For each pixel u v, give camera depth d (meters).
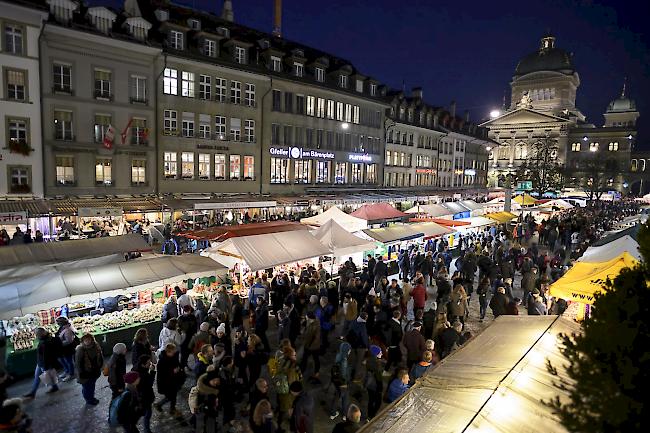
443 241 22.97
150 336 12.34
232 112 31.05
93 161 24.86
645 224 3.51
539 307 12.97
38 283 11.29
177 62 27.81
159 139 27.33
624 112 91.06
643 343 3.08
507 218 32.34
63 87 23.55
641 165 81.19
